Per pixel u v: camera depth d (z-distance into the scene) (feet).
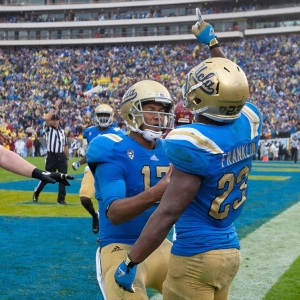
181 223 14.93
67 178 17.56
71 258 34.58
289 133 169.48
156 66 250.37
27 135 186.50
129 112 19.19
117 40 277.64
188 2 278.46
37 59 266.77
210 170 14.07
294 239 40.78
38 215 53.06
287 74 218.59
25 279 29.71
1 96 231.91
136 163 18.99
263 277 30.25
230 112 14.53
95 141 18.92
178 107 23.43
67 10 298.56
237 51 242.99
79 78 244.83
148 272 18.51
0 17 301.84
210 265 14.55
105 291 17.63
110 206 17.19
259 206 59.77
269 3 269.44
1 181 94.32
